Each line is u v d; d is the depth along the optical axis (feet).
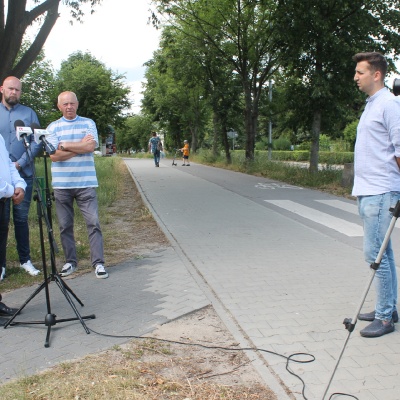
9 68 34.32
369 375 11.04
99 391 10.20
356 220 31.48
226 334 13.41
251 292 16.75
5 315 14.67
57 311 15.14
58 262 20.52
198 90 103.50
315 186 51.44
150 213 33.19
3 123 18.06
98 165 75.05
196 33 75.05
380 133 12.69
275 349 12.35
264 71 73.56
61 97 18.67
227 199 41.52
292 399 10.11
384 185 12.70
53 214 29.58
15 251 21.50
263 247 23.61
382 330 13.12
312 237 26.12
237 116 83.25
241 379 11.02
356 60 13.06
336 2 49.37
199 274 18.98
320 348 12.41
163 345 12.68
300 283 17.79
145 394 10.21
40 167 53.88
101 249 19.01
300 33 51.37
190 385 10.64
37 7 34.96
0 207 14.15
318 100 53.31
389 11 50.26
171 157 145.59
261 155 82.53
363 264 20.57
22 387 10.37
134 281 18.16
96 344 12.68
